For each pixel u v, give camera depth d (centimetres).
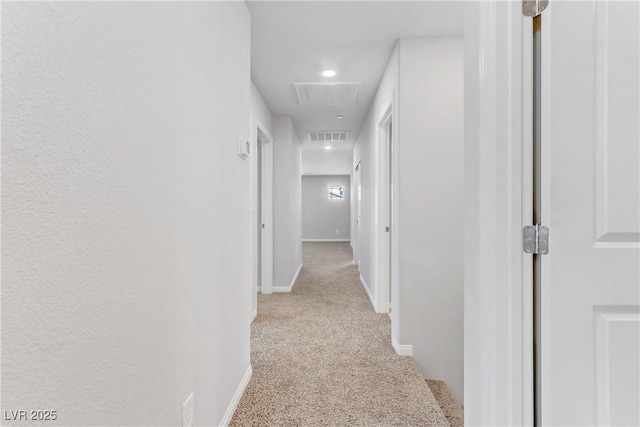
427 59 237
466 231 124
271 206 421
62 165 59
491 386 105
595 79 100
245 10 192
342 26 221
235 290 171
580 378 100
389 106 272
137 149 82
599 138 100
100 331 69
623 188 99
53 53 57
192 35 117
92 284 66
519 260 104
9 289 50
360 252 516
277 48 251
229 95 162
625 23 99
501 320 104
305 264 657
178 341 105
